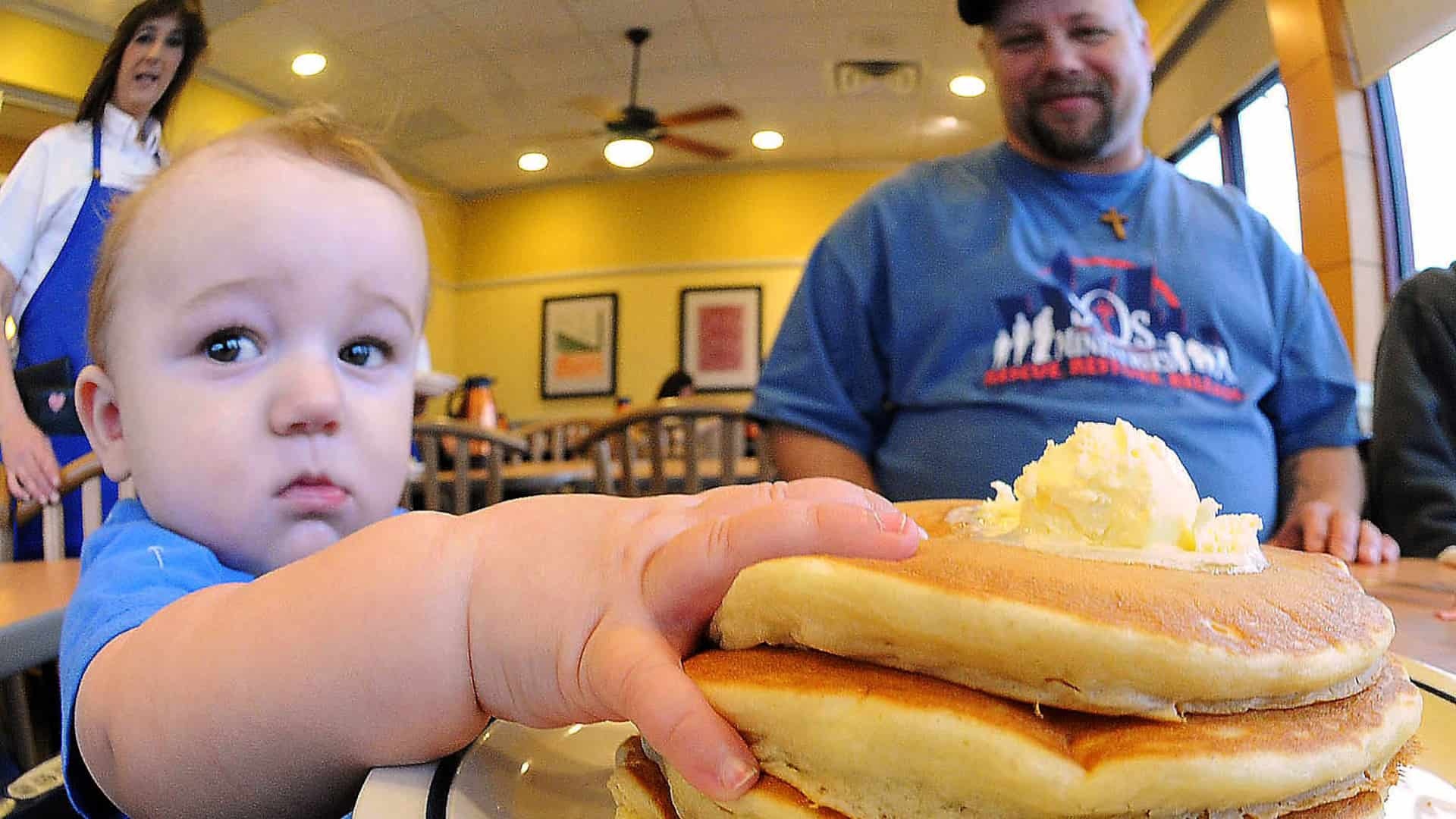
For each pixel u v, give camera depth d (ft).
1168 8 12.80
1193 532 1.45
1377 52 9.37
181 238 1.81
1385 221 9.59
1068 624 1.03
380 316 2.05
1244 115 11.96
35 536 5.77
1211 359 4.52
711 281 21.71
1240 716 1.10
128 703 1.37
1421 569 3.27
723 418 7.02
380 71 15.72
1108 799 0.97
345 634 1.32
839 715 1.06
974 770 1.00
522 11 13.99
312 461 1.90
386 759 1.32
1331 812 1.10
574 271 22.35
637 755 1.38
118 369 1.91
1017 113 4.82
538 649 1.27
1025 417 4.37
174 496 1.84
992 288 4.58
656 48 15.20
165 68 6.13
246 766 1.33
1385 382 5.47
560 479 8.14
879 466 4.88
